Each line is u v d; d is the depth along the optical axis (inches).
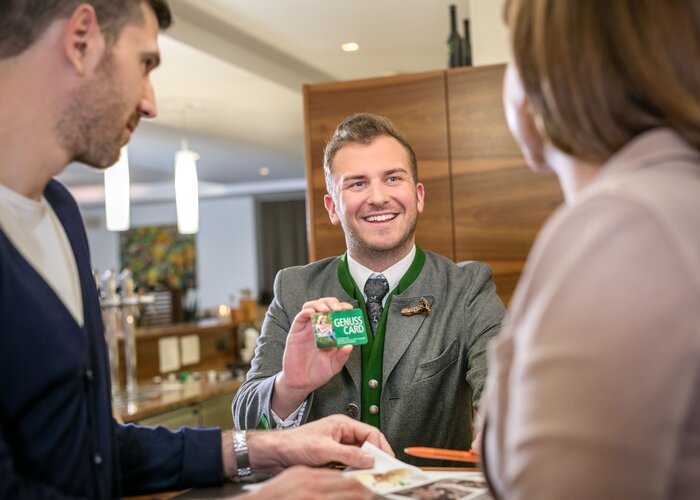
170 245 503.8
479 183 120.9
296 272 64.7
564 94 24.6
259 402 54.6
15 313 33.9
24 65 35.7
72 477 35.9
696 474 20.7
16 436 34.4
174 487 45.1
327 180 62.4
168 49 165.0
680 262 20.8
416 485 39.0
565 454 20.6
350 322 51.3
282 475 35.4
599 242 21.9
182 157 213.3
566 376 21.1
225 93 207.8
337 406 57.7
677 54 22.7
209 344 173.0
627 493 20.1
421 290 59.9
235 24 171.9
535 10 25.3
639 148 23.9
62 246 41.5
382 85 123.7
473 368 56.3
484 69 120.9
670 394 20.2
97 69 36.4
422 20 175.2
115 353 126.7
